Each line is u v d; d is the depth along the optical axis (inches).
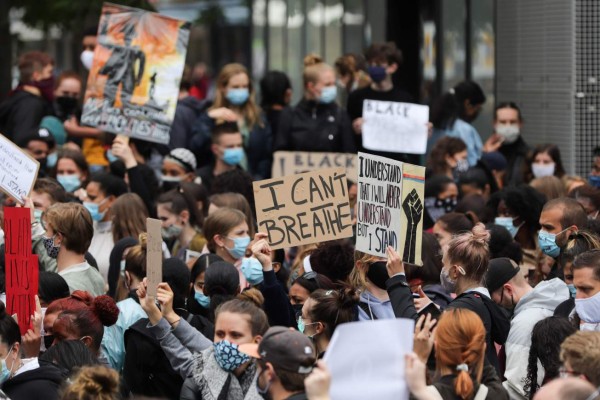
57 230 618.5
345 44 1342.3
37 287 558.6
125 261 619.2
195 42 2142.0
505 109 981.2
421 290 589.6
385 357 399.9
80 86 1029.8
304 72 951.0
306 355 419.8
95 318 530.9
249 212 738.8
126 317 595.5
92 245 775.7
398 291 530.0
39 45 2017.7
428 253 613.0
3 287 613.6
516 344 563.5
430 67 1195.3
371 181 556.1
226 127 894.4
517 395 559.2
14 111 983.6
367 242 556.4
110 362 592.1
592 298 534.6
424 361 461.7
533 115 1096.2
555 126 1075.9
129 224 732.7
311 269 632.4
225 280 582.2
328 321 540.4
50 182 734.5
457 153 903.7
